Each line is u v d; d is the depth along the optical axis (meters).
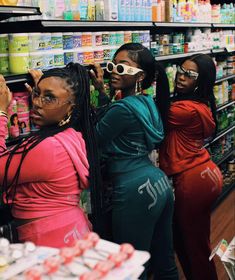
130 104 2.17
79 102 1.79
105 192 2.68
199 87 2.82
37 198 1.66
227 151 5.55
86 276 0.98
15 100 2.19
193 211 2.80
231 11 5.27
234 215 4.71
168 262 2.54
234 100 5.55
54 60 2.33
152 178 2.27
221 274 3.43
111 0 2.80
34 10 2.05
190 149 2.79
